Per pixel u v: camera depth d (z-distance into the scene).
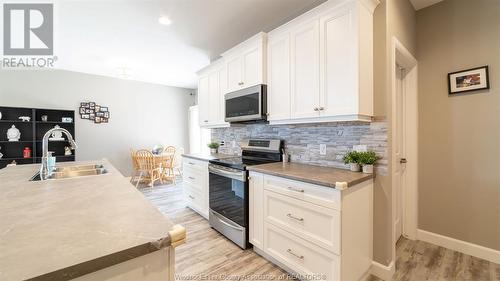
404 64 2.24
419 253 2.08
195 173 3.12
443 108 2.18
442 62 2.18
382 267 1.76
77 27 2.66
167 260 0.71
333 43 1.73
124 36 2.93
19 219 0.80
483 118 1.96
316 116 1.85
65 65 4.16
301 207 1.65
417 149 2.33
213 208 2.66
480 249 1.99
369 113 1.74
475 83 1.99
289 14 2.43
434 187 2.25
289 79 2.08
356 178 1.57
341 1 1.66
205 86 3.45
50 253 0.58
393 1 1.83
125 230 0.71
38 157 4.30
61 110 4.48
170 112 6.12
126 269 0.63
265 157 2.69
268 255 1.99
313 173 1.76
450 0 2.12
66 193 1.15
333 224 1.47
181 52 3.51
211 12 2.38
